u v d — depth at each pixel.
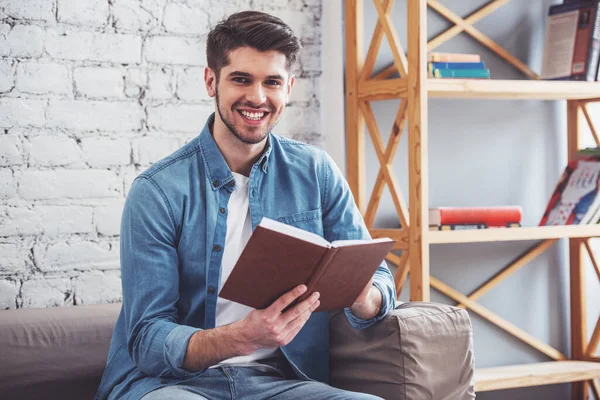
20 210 2.27
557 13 2.80
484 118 2.86
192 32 2.47
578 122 2.94
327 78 2.67
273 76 1.68
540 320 2.98
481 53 2.82
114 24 2.37
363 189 2.64
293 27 2.62
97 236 2.35
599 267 2.87
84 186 2.34
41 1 2.28
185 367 1.57
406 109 2.48
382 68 2.69
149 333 1.60
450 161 2.81
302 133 2.65
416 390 1.74
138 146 2.40
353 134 2.63
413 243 2.42
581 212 2.70
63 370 2.07
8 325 2.06
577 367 2.78
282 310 1.51
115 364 1.77
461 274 2.84
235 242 1.77
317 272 1.47
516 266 2.89
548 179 2.96
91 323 2.13
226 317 1.75
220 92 1.70
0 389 2.01
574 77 2.68
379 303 1.75
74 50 2.32
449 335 1.80
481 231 2.49
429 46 2.70
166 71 2.44
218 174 1.78
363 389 1.82
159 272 1.67
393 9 2.70
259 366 1.75
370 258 1.55
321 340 1.89
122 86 2.38
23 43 2.26
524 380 2.63
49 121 2.29
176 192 1.74
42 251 2.29
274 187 1.85
